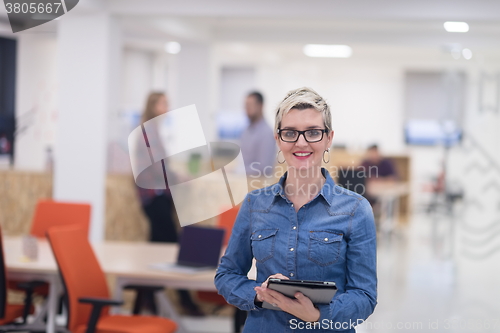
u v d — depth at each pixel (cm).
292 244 195
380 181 1030
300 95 197
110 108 630
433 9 582
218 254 393
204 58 945
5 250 443
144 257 427
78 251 355
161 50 1275
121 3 618
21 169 698
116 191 618
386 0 589
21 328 405
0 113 939
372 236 195
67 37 628
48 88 980
